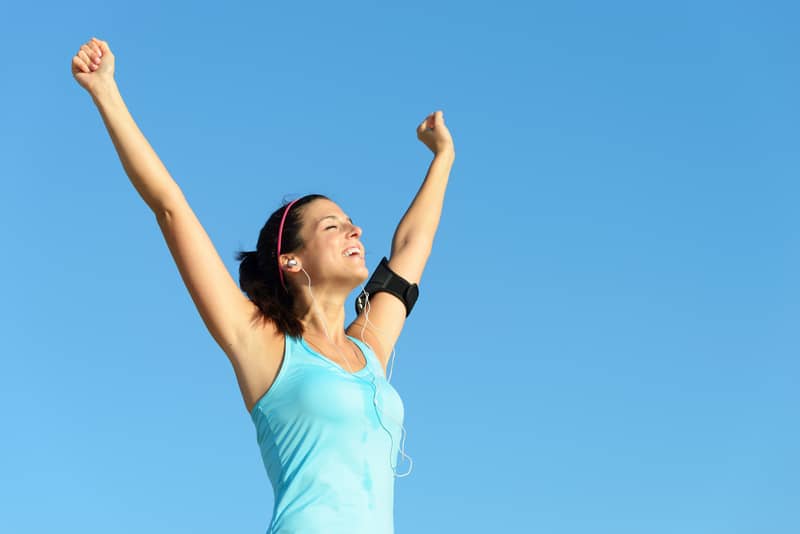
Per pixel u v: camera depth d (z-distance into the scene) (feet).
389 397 19.77
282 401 18.99
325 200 22.31
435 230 25.43
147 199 19.42
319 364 19.43
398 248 24.91
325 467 18.38
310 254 21.38
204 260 19.43
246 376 19.48
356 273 21.34
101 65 19.85
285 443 18.75
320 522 17.97
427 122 26.63
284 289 21.38
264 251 21.70
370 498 18.52
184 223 19.38
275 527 18.15
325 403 18.75
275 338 19.69
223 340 19.57
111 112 19.45
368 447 18.83
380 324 23.18
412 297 23.94
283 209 22.07
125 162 19.33
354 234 21.76
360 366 20.31
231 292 19.66
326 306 21.30
